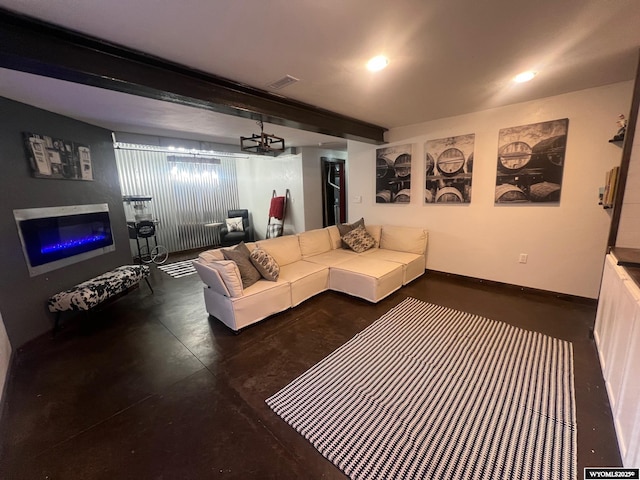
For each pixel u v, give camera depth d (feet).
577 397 5.81
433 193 13.19
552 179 10.13
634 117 6.77
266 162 22.34
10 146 8.45
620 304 5.56
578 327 8.54
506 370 6.71
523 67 7.20
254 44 5.76
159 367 7.32
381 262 12.10
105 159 12.92
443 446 4.82
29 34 4.86
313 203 21.02
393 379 6.55
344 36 5.52
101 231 12.23
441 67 7.05
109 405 6.06
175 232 20.58
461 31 5.45
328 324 9.27
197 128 13.55
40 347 8.39
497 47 6.12
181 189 20.67
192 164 21.12
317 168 20.99
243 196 24.59
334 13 4.78
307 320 9.60
